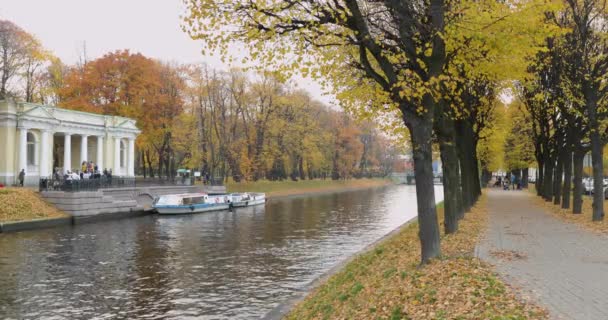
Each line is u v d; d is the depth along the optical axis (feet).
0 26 191.62
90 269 72.59
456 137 93.04
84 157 187.73
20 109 158.40
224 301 55.83
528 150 202.28
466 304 30.55
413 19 44.60
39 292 59.72
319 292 52.34
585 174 249.96
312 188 313.32
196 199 170.19
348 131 346.95
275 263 77.05
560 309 28.78
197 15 43.45
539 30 48.85
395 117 74.90
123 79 213.87
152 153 277.44
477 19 44.88
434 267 41.78
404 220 141.38
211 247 92.68
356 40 47.16
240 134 270.26
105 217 140.15
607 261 44.14
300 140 280.72
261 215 159.02
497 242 56.54
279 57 44.88
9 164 154.30
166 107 221.05
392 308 33.91
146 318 49.96
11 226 111.24
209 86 244.22
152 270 71.97
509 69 56.90
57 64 235.20
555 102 90.74
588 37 76.48
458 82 63.62
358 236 107.34
